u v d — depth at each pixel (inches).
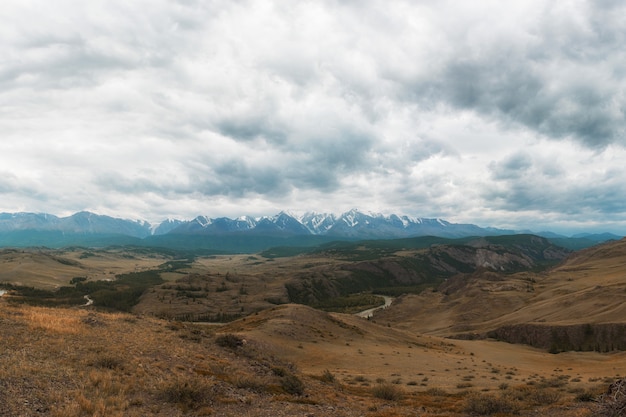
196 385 842.8
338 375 1945.1
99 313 1641.2
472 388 1612.9
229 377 1042.7
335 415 904.9
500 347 4854.8
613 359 3617.1
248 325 3545.8
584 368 2992.1
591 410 880.9
